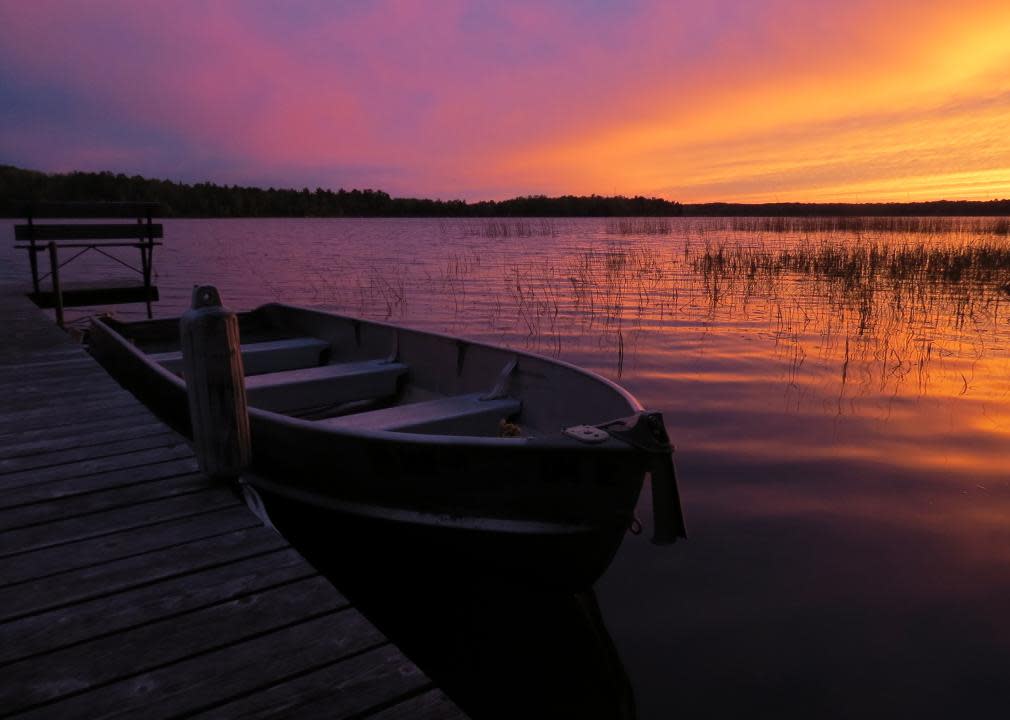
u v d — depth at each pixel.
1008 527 4.07
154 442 3.55
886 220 35.94
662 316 11.81
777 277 16.61
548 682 2.88
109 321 7.13
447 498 2.93
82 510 2.72
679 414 6.40
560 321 11.46
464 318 11.93
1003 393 6.89
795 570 3.66
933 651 2.99
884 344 9.23
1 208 10.38
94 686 1.71
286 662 1.81
